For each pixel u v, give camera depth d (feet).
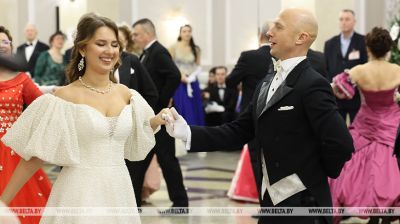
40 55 31.78
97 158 9.71
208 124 39.37
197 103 29.94
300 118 9.86
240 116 10.95
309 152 9.87
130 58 17.22
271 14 44.80
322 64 18.48
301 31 10.02
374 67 17.70
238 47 45.98
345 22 26.96
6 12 40.40
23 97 14.19
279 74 10.15
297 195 9.91
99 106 9.92
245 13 45.75
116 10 34.73
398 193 17.26
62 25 39.19
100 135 9.70
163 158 19.66
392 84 17.57
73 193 9.55
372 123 18.02
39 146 9.50
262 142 10.16
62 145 9.56
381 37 17.43
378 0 40.55
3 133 13.66
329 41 27.63
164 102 19.13
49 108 9.64
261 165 10.37
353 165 17.83
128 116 10.02
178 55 29.60
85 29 9.88
